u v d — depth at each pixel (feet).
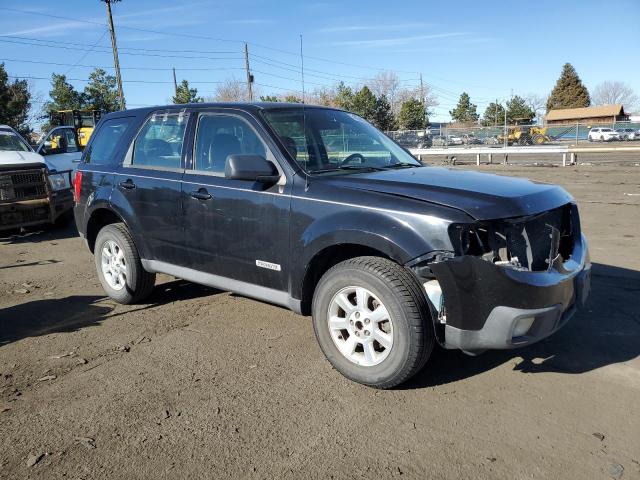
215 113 15.15
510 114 274.16
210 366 13.17
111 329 15.84
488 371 12.50
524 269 10.69
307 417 10.75
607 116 240.73
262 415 10.87
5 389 12.23
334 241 11.82
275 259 13.23
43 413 11.15
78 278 21.79
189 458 9.54
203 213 14.67
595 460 9.18
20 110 150.30
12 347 14.67
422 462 9.26
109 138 18.65
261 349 14.11
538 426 10.23
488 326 10.51
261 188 13.38
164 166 16.22
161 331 15.56
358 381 11.85
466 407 10.98
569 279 11.37
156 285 20.18
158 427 10.53
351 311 11.84
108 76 185.37
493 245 10.64
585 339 14.07
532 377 12.16
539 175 57.98
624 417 10.46
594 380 11.94
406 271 11.08
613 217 31.35
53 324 16.40
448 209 10.68
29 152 31.68
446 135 129.29
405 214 10.99
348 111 16.98
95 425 10.66
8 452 9.84
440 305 10.87
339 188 12.21
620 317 15.52
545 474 8.86
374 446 9.75
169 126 16.37
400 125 210.18
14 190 28.81
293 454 9.57
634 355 13.11
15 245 29.04
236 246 14.06
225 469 9.21
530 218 11.00
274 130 13.80
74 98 179.22
